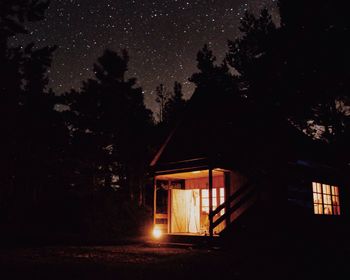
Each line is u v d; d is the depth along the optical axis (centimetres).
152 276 704
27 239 1828
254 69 1325
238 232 1215
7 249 1295
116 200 2788
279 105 1222
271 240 1190
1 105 581
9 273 737
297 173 1377
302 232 1286
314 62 1070
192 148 1476
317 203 1462
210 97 1477
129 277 694
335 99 1152
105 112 2888
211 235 1215
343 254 954
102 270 776
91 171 2853
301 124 1347
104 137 2898
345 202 1683
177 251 1172
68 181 2814
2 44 556
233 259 916
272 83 1209
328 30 1033
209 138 1424
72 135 2842
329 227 1449
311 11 1068
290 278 688
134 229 2494
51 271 762
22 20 567
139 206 2825
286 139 1391
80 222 2370
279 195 1291
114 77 2991
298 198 1340
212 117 1446
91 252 1171
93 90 2900
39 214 2522
